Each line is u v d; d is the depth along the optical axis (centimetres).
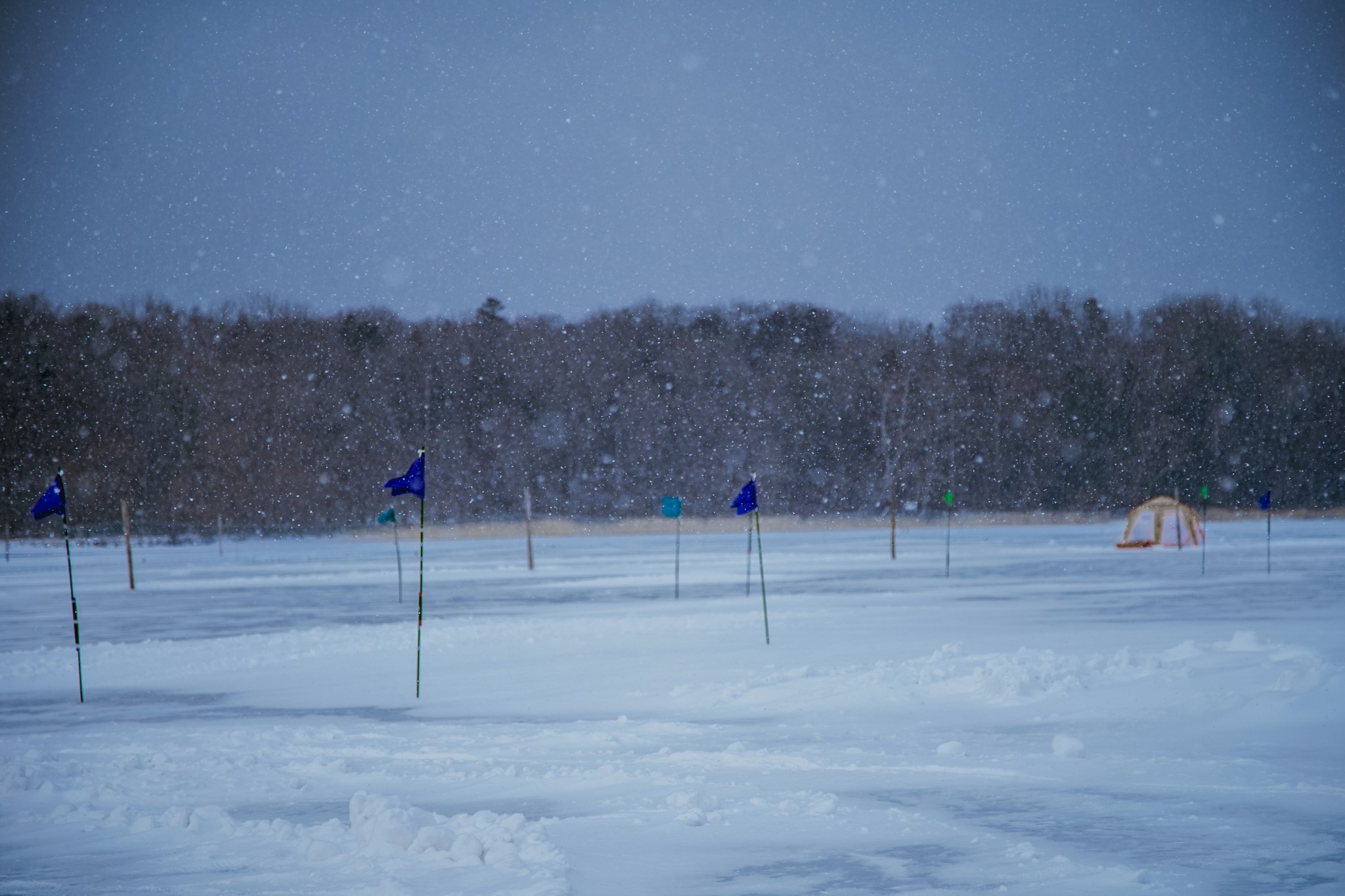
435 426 12600
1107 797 1141
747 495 2631
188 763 1405
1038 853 948
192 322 12619
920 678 1883
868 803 1135
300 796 1223
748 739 1496
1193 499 12681
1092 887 859
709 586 4572
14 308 11975
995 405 12781
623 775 1273
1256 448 12744
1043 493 12650
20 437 11750
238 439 12119
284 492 12019
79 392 11969
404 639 2878
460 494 12469
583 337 13275
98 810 1146
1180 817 1061
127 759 1409
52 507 2080
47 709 1958
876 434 12838
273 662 2533
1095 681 1766
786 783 1227
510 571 5759
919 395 12875
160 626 3434
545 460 12656
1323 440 12744
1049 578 4691
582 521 12300
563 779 1276
